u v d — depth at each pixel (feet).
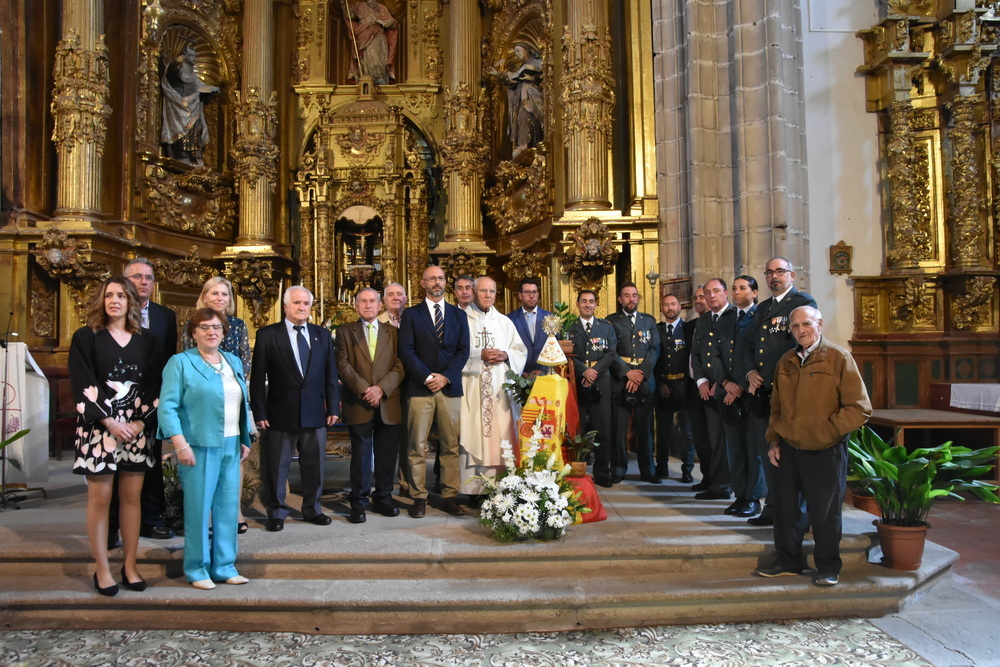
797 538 14.57
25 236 31.53
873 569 15.01
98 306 14.20
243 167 38.52
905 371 27.22
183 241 37.52
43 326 32.12
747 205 25.75
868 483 15.52
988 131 27.35
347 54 43.47
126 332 14.40
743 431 17.62
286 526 17.10
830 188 27.50
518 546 15.10
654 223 28.89
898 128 27.04
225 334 16.10
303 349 17.21
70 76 32.24
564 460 17.58
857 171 27.61
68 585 14.38
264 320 38.81
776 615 13.96
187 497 14.14
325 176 39.81
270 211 39.40
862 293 27.53
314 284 40.14
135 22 34.71
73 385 13.78
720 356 18.53
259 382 16.76
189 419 14.05
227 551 14.40
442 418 18.39
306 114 42.24
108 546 15.43
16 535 16.42
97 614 13.79
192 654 12.63
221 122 40.63
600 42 29.94
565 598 13.51
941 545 18.01
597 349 21.71
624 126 31.14
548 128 33.78
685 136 28.17
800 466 14.37
